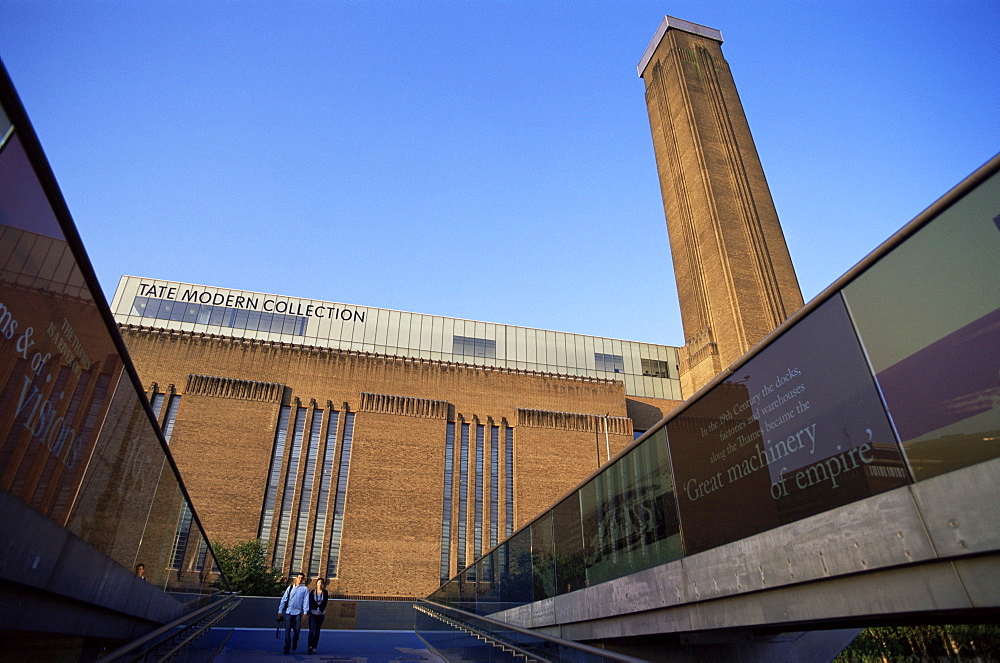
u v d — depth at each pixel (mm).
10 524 4711
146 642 7156
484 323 60938
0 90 3730
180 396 44375
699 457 8922
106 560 7215
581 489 12906
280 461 43969
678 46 72188
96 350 5863
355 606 25484
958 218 5305
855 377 6312
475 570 19547
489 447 49812
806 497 6816
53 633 6523
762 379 7750
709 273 59219
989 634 11750
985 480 4875
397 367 50219
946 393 5273
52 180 4504
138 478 8008
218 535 40031
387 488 45031
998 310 4859
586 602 12000
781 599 7191
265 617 23391
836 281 6672
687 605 8984
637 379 62312
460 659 14258
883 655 13359
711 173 62250
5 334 4207
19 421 4621
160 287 54094
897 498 5676
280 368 47281
